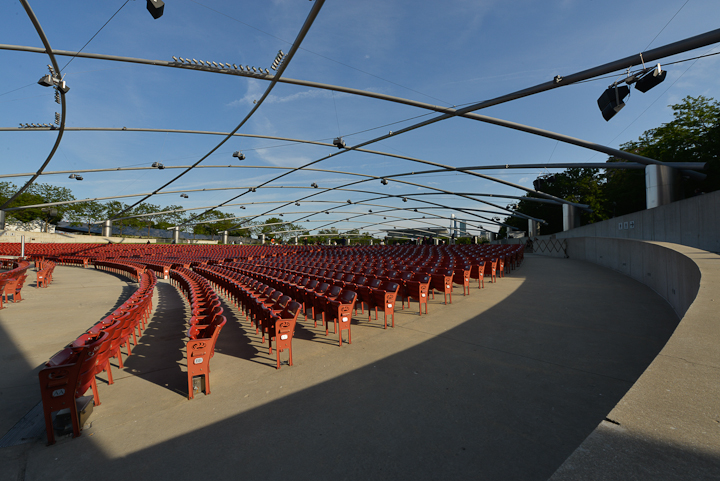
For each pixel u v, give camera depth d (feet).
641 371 18.25
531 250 138.72
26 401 17.58
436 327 28.45
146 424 14.99
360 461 11.97
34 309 43.11
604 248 67.05
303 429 14.12
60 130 73.92
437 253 84.69
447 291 37.55
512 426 13.75
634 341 22.76
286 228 343.87
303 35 36.27
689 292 24.80
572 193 181.68
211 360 22.81
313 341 26.32
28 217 212.64
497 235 301.84
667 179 70.74
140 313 29.71
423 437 13.25
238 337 28.55
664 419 7.03
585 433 13.10
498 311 32.65
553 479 5.80
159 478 11.45
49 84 50.96
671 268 32.24
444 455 12.12
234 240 338.75
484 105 48.93
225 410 16.03
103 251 170.91
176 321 35.73
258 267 69.67
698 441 6.33
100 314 39.81
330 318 27.71
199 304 30.25
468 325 28.48
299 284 42.88
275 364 21.67
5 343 28.09
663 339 22.91
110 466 12.19
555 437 12.90
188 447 13.17
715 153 98.27
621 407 7.57
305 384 18.53
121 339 22.26
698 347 10.34
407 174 134.41
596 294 38.52
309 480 11.09
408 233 343.67
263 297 31.89
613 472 5.78
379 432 13.71
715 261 23.93
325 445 12.98
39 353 25.52
